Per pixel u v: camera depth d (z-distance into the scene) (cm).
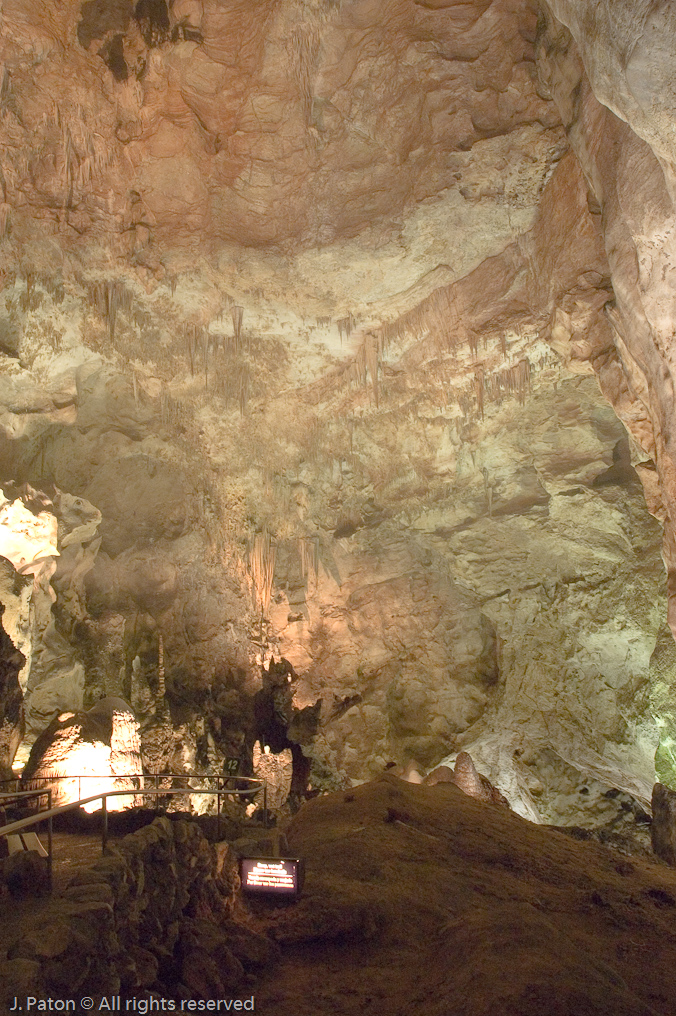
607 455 1834
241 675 2158
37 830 784
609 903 764
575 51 996
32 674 1664
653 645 1833
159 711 1906
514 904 713
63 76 1142
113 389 1898
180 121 1234
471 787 1300
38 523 1603
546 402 1819
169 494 2123
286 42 1138
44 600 1667
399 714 2281
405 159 1281
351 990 524
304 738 2072
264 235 1401
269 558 2244
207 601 2186
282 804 1811
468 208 1334
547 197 1293
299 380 1831
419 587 2256
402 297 1552
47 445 1877
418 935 611
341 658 2289
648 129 727
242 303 1562
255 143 1273
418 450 2041
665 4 619
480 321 1534
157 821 552
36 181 1277
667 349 878
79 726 1098
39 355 1614
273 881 629
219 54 1151
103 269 1438
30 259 1398
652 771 1914
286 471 2153
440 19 1104
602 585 1939
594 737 2022
